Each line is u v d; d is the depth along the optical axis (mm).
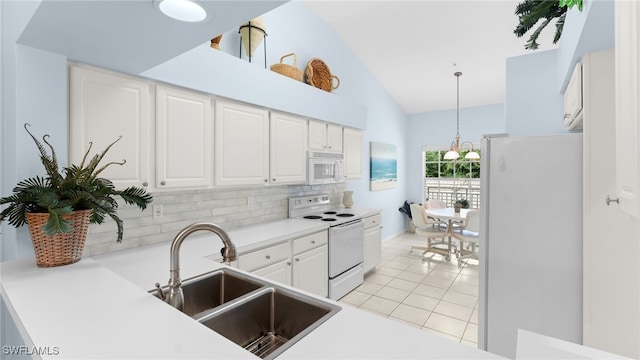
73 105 1576
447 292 3375
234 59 2320
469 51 4062
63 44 1422
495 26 3523
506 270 1785
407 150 6594
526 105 2902
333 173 3492
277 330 1249
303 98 3020
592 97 1624
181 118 2010
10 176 1444
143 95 1837
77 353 715
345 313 1034
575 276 1618
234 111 2354
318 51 3764
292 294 1214
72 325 846
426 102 5902
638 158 736
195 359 704
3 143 1488
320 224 2930
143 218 2092
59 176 1354
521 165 1733
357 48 4355
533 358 865
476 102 5703
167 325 856
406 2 3340
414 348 822
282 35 3285
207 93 2172
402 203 6422
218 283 1549
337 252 3109
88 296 1040
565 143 1639
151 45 1463
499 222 1802
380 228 4047
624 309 1493
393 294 3320
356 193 4699
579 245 1610
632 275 1483
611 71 1601
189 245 2111
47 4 1102
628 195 823
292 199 3314
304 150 3100
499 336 1814
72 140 1573
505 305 1793
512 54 4051
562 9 1890
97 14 1180
